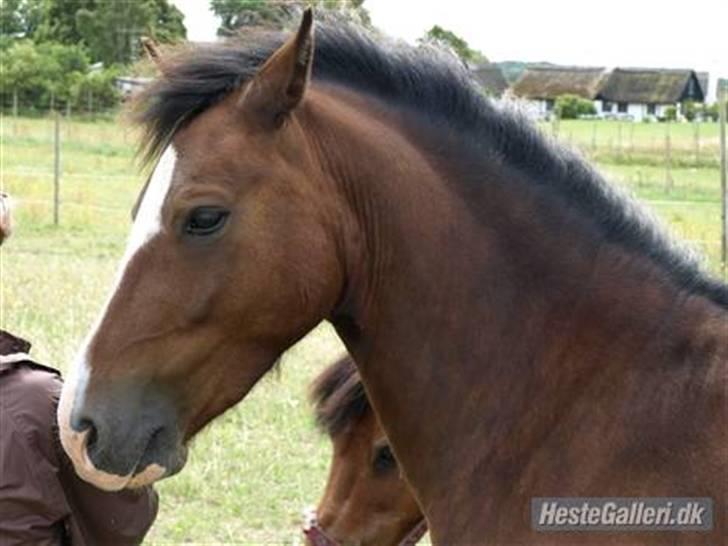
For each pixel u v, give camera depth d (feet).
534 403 9.13
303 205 8.87
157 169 8.91
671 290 9.21
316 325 9.18
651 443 8.72
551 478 8.95
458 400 9.30
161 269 8.70
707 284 9.30
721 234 51.01
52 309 35.94
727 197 48.42
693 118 175.83
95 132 118.32
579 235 9.36
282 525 21.72
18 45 157.89
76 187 77.92
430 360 9.34
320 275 8.93
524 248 9.30
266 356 8.96
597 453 8.85
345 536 13.53
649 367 8.95
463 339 9.27
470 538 9.18
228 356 8.83
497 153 9.48
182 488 23.11
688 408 8.74
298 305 8.89
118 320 8.71
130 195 76.33
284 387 27.91
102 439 8.56
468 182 9.38
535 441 9.08
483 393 9.24
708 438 8.60
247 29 9.55
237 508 22.39
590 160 9.76
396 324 9.36
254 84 8.81
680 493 8.52
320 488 23.30
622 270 9.27
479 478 9.21
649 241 9.41
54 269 45.06
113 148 108.37
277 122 8.83
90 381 8.66
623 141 126.31
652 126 151.43
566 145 9.72
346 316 9.44
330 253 9.00
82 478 9.26
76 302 37.27
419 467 9.54
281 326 8.89
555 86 200.85
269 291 8.77
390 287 9.33
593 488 8.79
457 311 9.28
